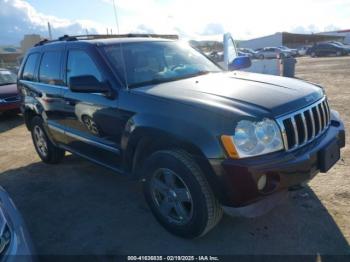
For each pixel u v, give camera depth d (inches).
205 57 176.9
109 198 159.6
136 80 136.3
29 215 150.0
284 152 103.6
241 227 126.1
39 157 234.7
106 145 144.1
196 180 107.3
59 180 186.7
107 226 135.3
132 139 124.3
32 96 199.9
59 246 124.8
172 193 118.7
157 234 126.9
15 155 246.2
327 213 129.7
